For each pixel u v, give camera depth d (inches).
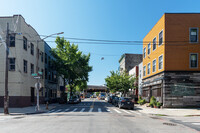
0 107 815.7
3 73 836.0
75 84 1651.1
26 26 928.9
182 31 811.4
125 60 2022.6
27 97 913.5
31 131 282.7
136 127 327.6
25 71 903.1
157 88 896.3
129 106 772.6
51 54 1392.7
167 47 808.3
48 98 1322.6
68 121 389.7
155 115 574.2
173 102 783.1
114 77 1323.8
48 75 1374.3
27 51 932.0
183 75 794.8
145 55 1182.3
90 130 290.5
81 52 1434.5
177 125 363.9
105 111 658.2
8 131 284.5
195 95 783.1
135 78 1314.0
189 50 804.6
